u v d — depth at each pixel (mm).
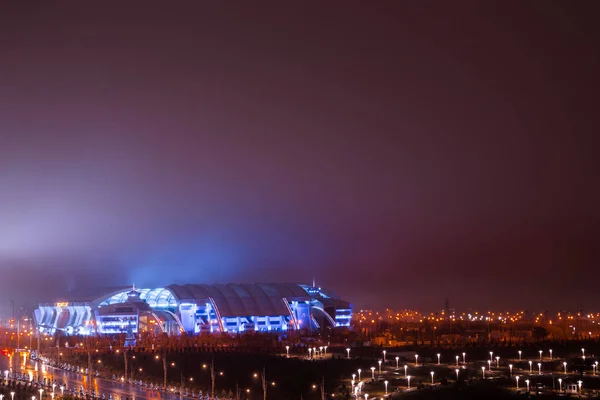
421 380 148125
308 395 136750
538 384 140375
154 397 134750
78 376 164875
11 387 146250
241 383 149375
